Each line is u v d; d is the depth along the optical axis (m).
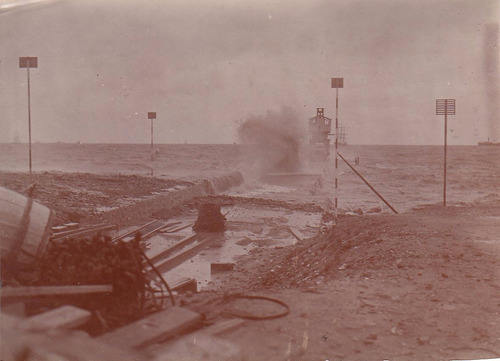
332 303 4.83
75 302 4.23
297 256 10.13
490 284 5.61
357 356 3.71
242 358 3.59
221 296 5.12
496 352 3.81
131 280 4.47
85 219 13.04
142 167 51.22
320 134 41.47
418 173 50.25
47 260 4.75
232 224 15.95
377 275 6.13
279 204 21.70
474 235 8.98
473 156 80.12
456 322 4.43
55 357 3.43
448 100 12.48
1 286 4.39
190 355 3.55
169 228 15.09
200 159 70.81
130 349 3.57
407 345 3.91
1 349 3.31
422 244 8.02
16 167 37.59
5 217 5.27
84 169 45.78
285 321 4.27
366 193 33.97
